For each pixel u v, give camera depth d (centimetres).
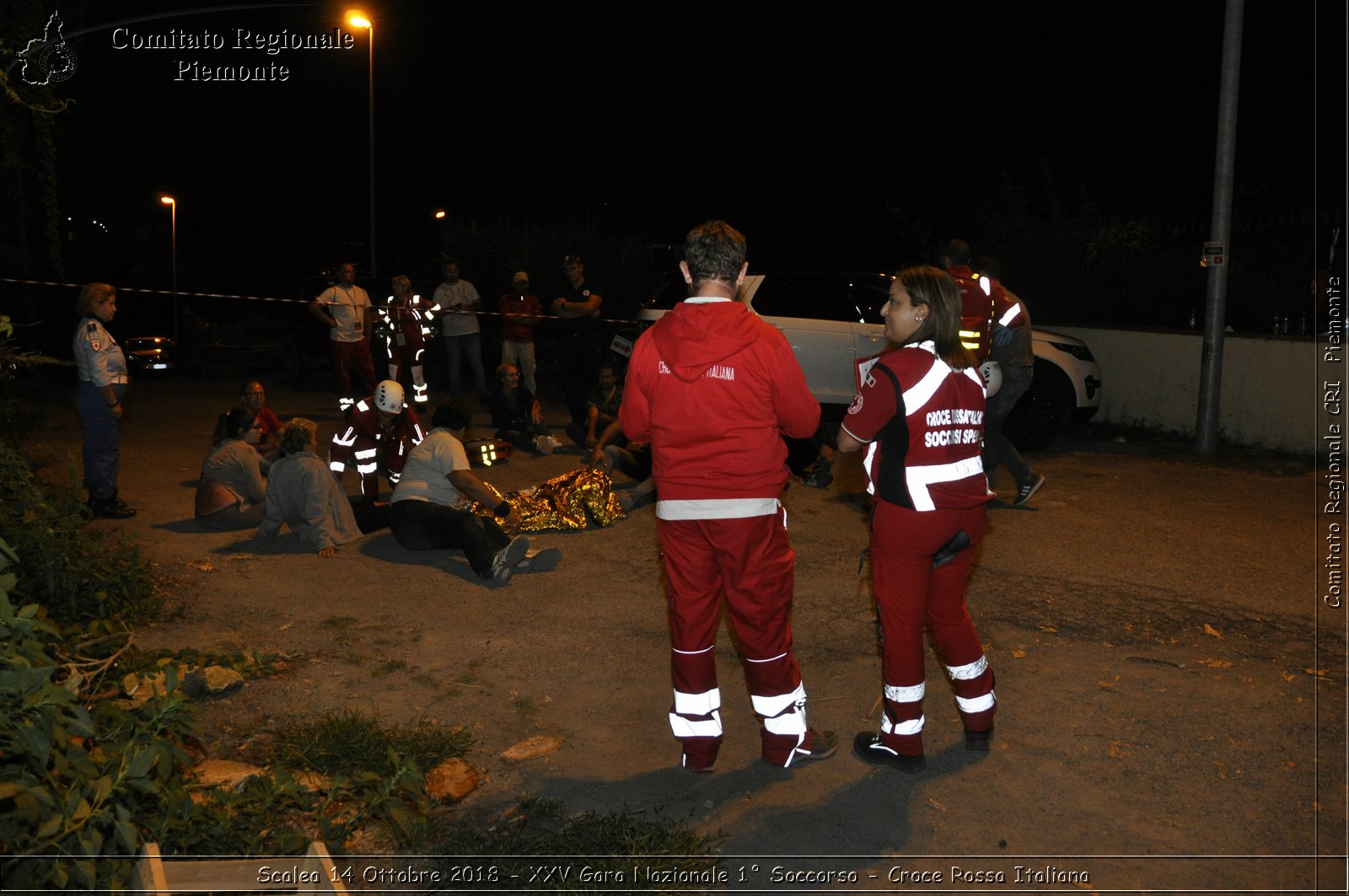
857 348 1110
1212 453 1094
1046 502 879
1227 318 1240
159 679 457
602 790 421
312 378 1812
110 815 313
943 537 412
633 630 587
